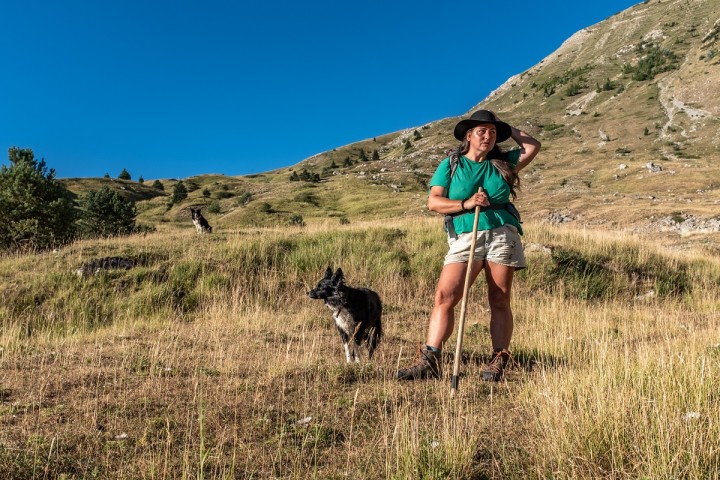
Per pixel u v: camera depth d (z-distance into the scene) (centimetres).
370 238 1429
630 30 19488
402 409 393
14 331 830
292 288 1171
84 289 1092
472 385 460
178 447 330
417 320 911
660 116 10706
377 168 11050
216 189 10562
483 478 293
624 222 3538
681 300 1231
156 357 542
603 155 8800
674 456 268
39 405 392
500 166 466
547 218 4100
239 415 383
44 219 2069
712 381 372
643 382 383
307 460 320
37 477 290
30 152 2180
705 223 3117
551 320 871
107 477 293
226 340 678
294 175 10644
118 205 2862
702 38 14750
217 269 1196
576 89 15338
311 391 443
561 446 305
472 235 433
